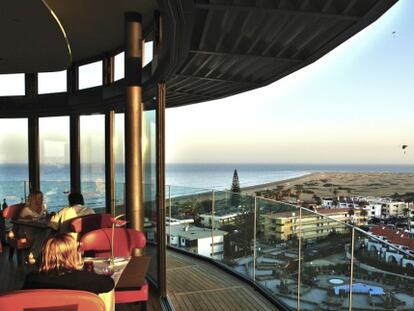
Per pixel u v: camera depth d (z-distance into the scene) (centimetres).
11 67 548
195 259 619
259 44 423
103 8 505
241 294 452
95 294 198
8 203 716
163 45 397
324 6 304
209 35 395
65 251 222
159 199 416
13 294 184
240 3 299
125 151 512
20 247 536
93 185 725
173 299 434
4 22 354
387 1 279
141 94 523
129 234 382
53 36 399
